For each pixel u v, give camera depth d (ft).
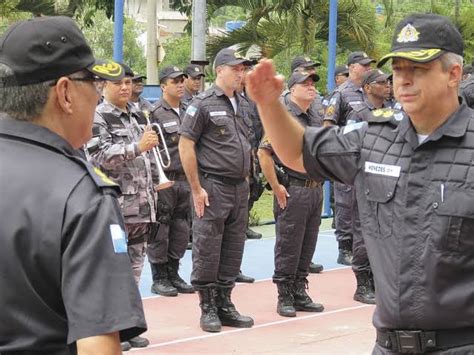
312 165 10.06
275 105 9.69
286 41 51.72
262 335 20.65
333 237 35.22
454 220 9.00
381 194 9.48
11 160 6.88
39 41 6.88
